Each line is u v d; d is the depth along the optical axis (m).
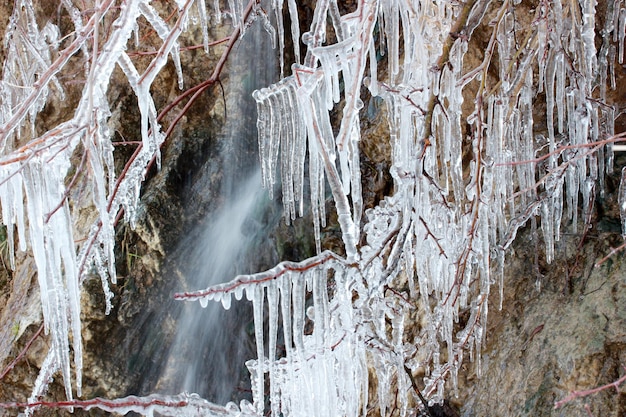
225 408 2.67
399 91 2.67
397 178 2.73
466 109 4.31
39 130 5.58
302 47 6.05
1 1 5.45
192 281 5.32
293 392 2.58
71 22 5.49
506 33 3.15
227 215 5.62
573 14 2.67
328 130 2.42
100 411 4.81
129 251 5.14
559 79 2.89
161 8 5.60
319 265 2.42
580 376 3.29
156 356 5.08
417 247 2.74
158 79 5.78
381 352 2.84
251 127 5.87
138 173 3.23
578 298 3.62
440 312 2.97
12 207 2.36
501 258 3.22
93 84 2.15
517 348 3.73
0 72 5.45
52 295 2.38
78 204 5.09
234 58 5.82
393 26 2.47
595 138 3.29
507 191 3.69
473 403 3.85
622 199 3.43
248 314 5.48
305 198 5.49
